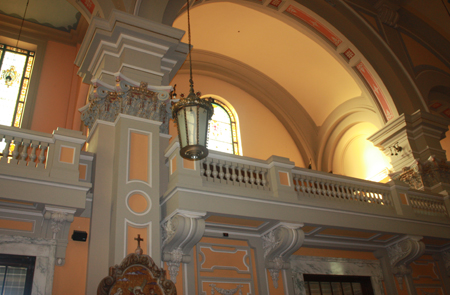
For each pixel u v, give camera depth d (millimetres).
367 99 12898
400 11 13219
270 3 11461
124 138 6625
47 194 5598
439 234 9141
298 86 14625
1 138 5770
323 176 8188
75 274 5727
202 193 6367
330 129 14719
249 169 7297
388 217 8469
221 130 13688
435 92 13305
